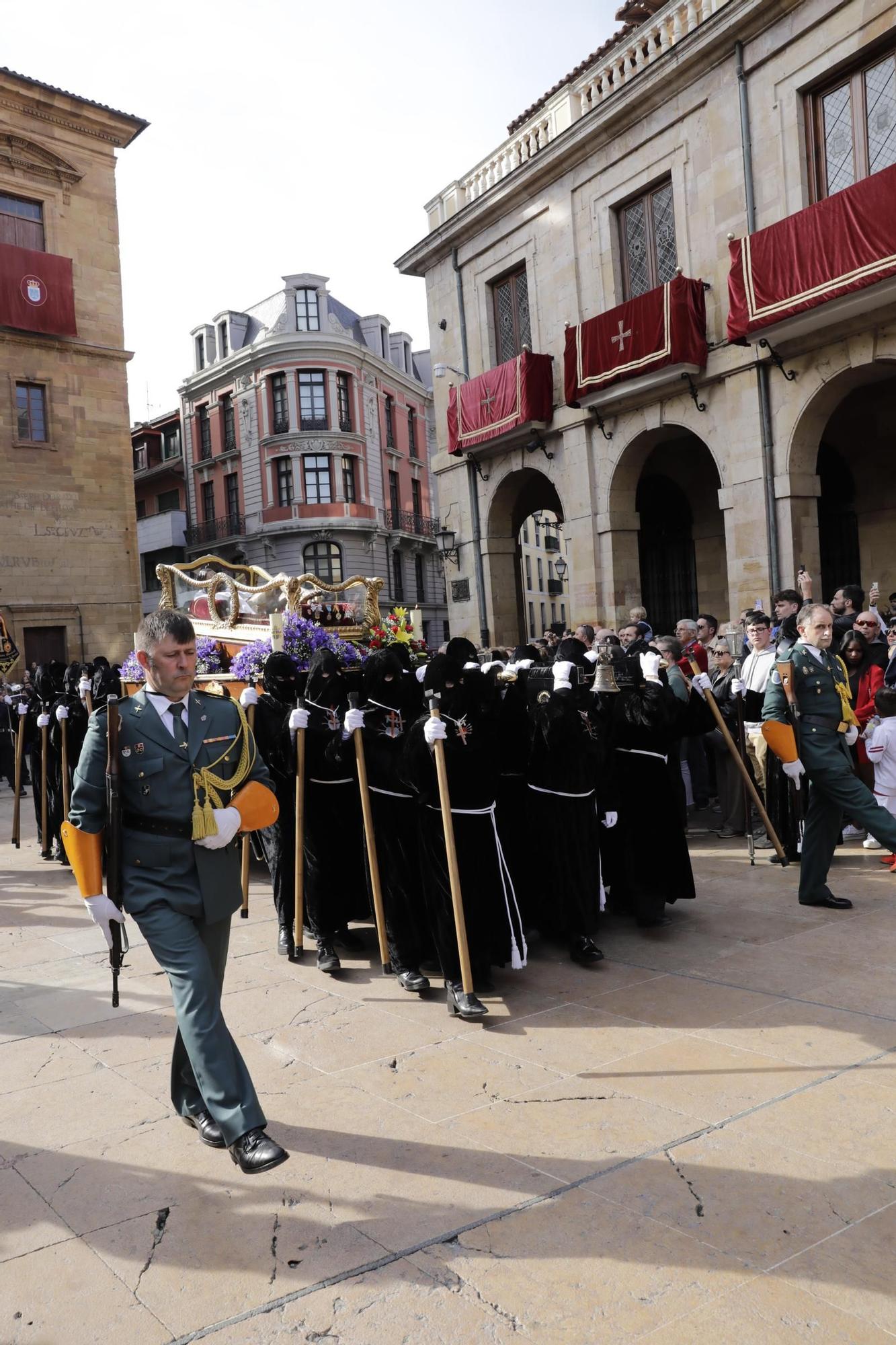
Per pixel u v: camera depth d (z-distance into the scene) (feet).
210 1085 10.48
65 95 78.43
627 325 48.34
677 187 48.14
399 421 150.82
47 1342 8.32
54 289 78.02
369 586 28.94
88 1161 11.42
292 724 18.21
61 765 31.12
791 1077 12.53
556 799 17.92
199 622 29.81
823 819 19.98
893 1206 9.61
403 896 17.37
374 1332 8.23
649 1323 8.15
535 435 57.41
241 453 139.95
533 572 165.17
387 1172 10.75
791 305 40.19
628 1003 15.56
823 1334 7.91
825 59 40.98
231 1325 8.41
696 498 59.31
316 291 138.62
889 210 36.81
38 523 78.64
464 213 61.26
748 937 18.57
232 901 11.61
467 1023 15.23
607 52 53.83
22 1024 16.31
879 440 48.29
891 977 15.92
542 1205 9.93
